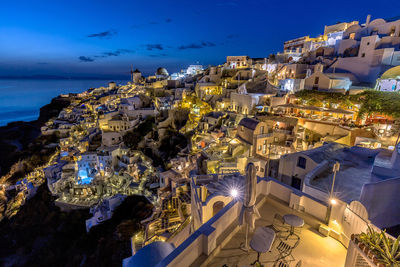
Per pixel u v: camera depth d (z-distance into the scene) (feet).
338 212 26.73
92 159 187.21
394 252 16.56
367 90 114.42
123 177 169.07
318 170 48.60
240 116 135.23
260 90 160.15
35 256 137.90
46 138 293.23
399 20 135.95
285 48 274.98
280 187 32.81
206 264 22.00
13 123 410.31
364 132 97.86
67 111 362.53
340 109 114.42
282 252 24.40
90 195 174.81
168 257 19.02
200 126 162.09
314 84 139.44
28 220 164.45
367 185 32.58
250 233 26.45
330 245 25.72
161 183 130.21
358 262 19.19
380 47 134.10
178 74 348.59
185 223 61.05
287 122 103.96
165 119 209.46
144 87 306.55
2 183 233.35
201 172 94.79
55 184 181.57
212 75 226.99
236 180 52.26
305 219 29.40
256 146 94.84
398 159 40.60
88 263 114.11
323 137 105.50
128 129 212.02
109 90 428.56
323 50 182.70
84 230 147.02
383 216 33.73
